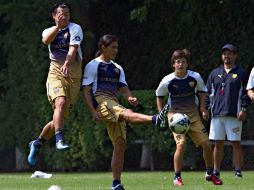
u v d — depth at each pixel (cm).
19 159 7506
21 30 7356
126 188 3956
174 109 4309
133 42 7512
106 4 7569
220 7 7044
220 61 7056
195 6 7100
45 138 3625
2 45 7606
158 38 7375
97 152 6825
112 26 7575
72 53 3478
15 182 4753
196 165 6706
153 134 6631
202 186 4106
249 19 6938
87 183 4594
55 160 7006
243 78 5053
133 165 7331
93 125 6769
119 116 3344
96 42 7544
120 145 3453
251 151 6812
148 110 6594
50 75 3569
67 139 6900
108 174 6012
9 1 7169
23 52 7412
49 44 3588
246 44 6944
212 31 7081
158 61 7388
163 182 4600
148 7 7262
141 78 7488
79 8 7231
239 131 5069
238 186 4091
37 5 6988
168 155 7044
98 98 3453
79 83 3578
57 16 3509
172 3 7256
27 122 7350
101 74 3488
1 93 7625
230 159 6850
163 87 4309
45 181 4847
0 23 7662
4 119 7519
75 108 6838
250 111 6719
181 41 7244
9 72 7494
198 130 4275
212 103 5103
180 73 4284
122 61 7569
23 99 7400
